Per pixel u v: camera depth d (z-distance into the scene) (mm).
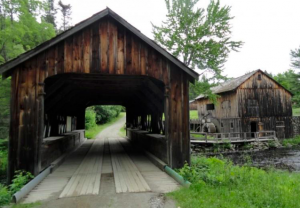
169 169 5422
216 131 23672
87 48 5574
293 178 6375
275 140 19078
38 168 5055
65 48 5453
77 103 12953
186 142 6117
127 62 5805
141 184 4480
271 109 21469
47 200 3629
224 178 4645
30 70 5270
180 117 6156
